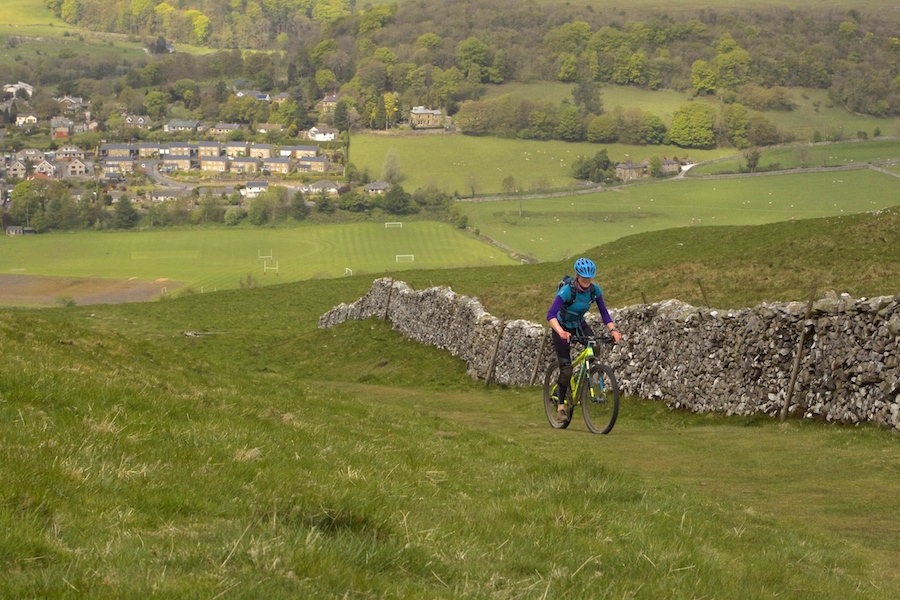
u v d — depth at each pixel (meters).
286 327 62.09
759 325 20.70
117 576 4.82
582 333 15.65
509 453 14.09
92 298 137.75
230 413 12.93
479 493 9.84
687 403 22.95
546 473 10.74
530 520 8.26
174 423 10.55
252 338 54.12
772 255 44.78
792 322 19.70
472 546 6.84
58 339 21.16
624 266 52.84
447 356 39.09
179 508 6.59
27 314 26.03
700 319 23.09
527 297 50.09
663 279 46.25
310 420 15.12
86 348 21.09
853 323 17.86
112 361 20.33
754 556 7.95
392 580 5.63
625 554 7.22
